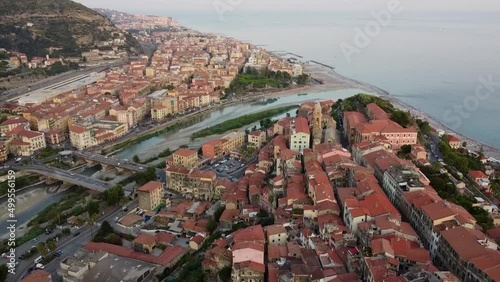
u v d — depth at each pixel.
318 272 150.75
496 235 182.12
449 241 162.38
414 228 193.88
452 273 153.38
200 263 192.12
